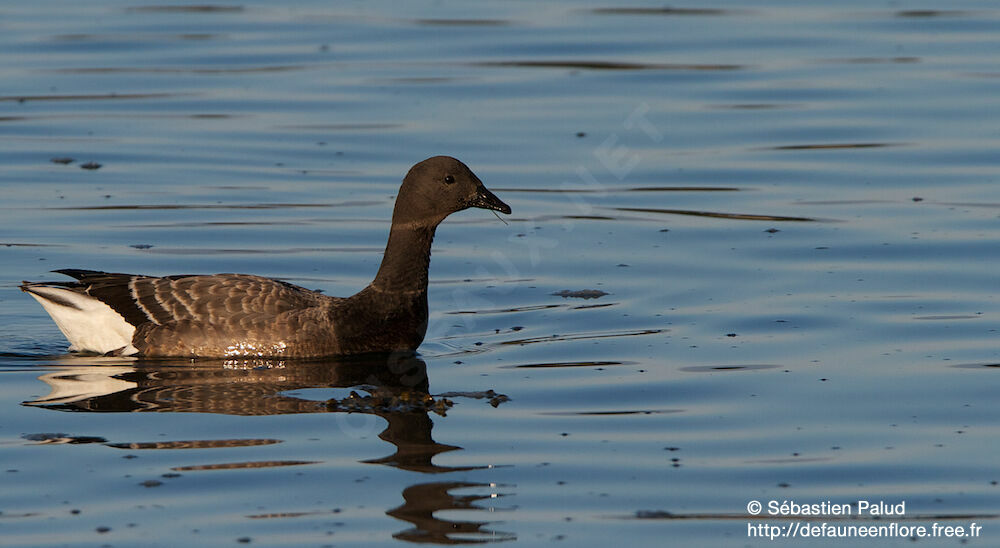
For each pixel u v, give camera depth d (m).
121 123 23.70
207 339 13.53
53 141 22.59
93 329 13.79
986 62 26.55
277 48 28.70
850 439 10.83
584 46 28.56
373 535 8.94
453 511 9.35
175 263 16.97
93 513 9.27
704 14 31.52
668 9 32.22
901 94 24.67
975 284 15.56
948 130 22.62
